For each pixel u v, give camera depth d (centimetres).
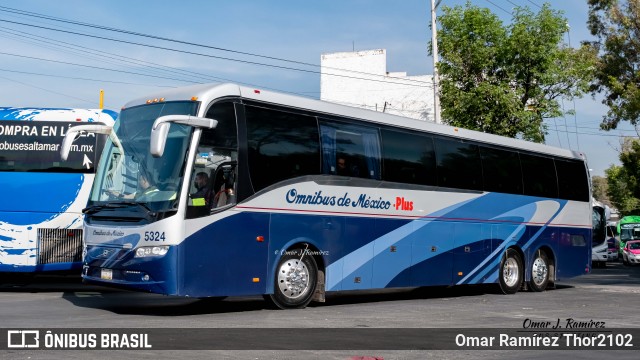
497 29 3169
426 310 1334
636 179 4950
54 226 1507
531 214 1855
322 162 1327
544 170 1920
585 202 2070
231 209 1173
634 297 1716
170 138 1148
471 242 1661
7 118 1531
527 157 1866
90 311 1202
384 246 1439
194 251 1119
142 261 1106
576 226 2027
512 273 1809
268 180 1231
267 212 1226
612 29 4181
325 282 1323
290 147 1276
